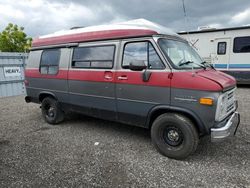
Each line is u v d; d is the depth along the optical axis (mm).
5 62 11516
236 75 12320
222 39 12484
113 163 3898
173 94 3824
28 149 4543
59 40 5703
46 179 3439
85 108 5250
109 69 4637
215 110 3492
